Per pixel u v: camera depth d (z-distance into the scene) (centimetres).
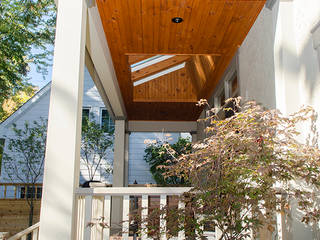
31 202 746
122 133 757
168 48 473
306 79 290
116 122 762
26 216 741
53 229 244
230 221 241
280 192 252
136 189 271
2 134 905
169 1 356
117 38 439
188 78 738
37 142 841
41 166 832
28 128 848
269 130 235
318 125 265
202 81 654
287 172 237
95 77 516
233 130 246
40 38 999
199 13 382
